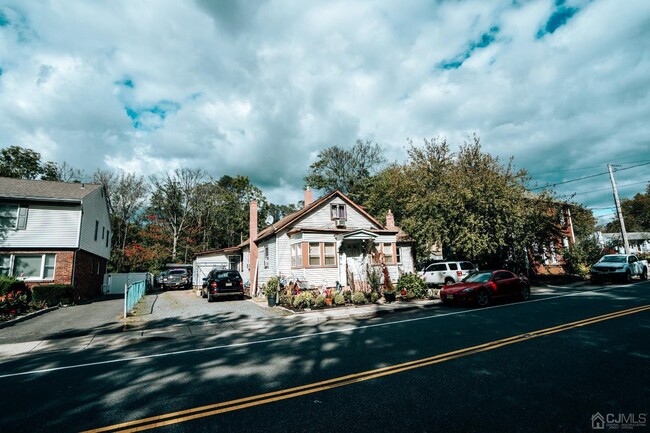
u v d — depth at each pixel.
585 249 28.05
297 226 21.72
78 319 13.44
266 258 23.62
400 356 6.79
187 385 5.59
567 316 10.39
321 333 9.82
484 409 4.21
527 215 22.58
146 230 46.94
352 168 49.94
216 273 19.92
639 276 24.81
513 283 15.24
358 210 23.64
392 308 14.31
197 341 9.48
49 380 6.13
